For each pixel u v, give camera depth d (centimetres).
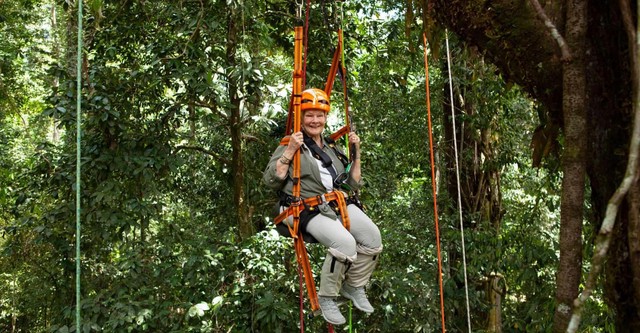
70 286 816
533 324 669
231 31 748
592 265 151
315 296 331
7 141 977
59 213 706
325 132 847
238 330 682
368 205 841
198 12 718
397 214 864
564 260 188
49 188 745
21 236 941
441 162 901
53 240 738
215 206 938
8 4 959
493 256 716
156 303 686
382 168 888
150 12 739
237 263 694
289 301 718
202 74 677
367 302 340
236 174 820
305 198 327
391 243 816
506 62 229
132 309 648
